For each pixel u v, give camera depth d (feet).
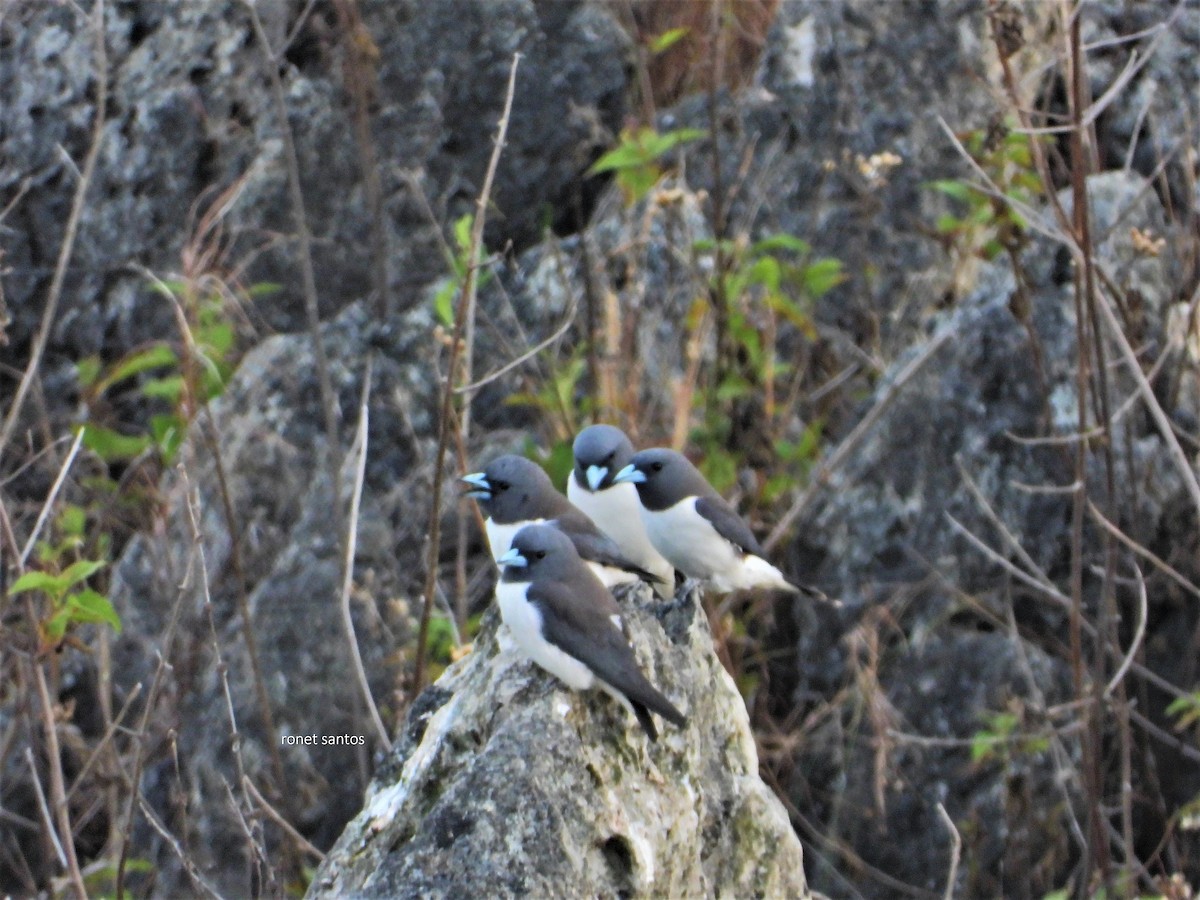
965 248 47.47
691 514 34.19
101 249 52.65
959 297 48.83
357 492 35.60
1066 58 38.04
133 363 46.19
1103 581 40.96
